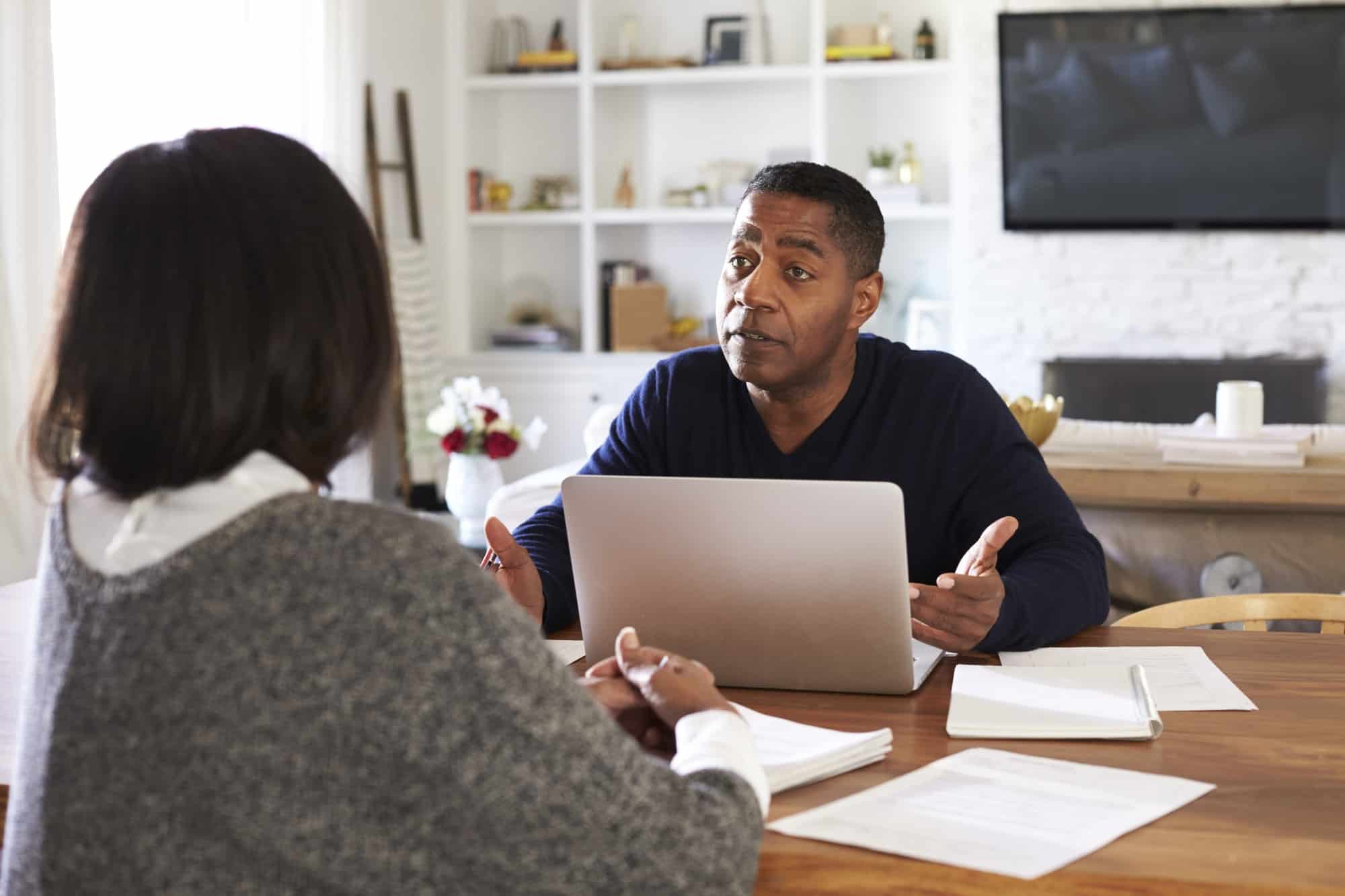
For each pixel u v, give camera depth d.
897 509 1.25
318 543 0.71
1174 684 1.35
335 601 0.70
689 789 0.78
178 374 0.74
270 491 0.74
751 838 0.80
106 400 0.75
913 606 1.39
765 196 1.65
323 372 0.78
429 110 5.87
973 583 1.39
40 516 3.23
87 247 0.76
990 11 5.61
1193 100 5.53
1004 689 1.32
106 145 3.80
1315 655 1.48
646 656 1.01
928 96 5.93
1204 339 5.64
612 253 6.21
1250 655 1.48
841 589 1.30
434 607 0.70
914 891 0.92
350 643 0.70
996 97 5.64
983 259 5.74
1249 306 5.61
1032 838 0.96
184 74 4.09
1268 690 1.34
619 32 6.14
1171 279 5.64
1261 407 3.07
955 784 1.07
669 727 0.98
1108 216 5.64
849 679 1.34
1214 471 2.81
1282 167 5.51
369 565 0.71
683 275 6.18
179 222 0.75
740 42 5.89
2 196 3.20
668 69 5.84
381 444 5.47
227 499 0.74
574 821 0.71
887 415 1.75
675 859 0.74
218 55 4.23
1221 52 5.48
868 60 5.75
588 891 0.72
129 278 0.75
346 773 0.69
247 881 0.70
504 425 3.41
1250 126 5.51
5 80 3.20
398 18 5.57
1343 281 5.53
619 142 6.20
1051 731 1.20
